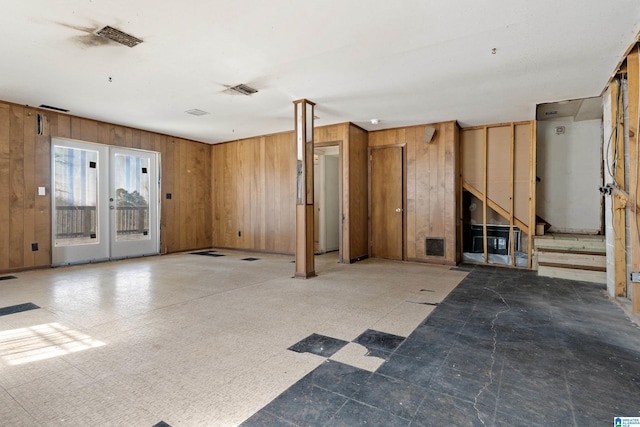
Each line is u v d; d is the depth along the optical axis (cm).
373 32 275
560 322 282
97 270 502
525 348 231
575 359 215
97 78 377
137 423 150
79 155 547
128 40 291
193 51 310
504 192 553
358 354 220
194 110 504
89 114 527
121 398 169
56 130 516
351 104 466
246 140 720
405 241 592
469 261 584
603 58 317
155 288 392
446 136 554
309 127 462
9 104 469
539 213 584
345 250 569
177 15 252
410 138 589
